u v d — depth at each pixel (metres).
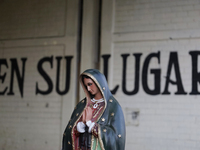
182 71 6.83
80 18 8.02
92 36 7.68
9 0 8.57
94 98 3.77
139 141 6.92
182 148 6.62
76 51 7.85
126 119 7.07
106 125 3.54
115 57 7.38
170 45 7.00
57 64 7.93
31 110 8.02
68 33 7.93
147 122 6.93
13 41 8.38
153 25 7.19
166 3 7.16
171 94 6.84
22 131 8.03
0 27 8.54
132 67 7.21
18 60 8.29
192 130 6.61
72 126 3.62
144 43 7.20
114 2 7.55
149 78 7.04
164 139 6.76
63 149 3.70
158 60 7.03
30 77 8.13
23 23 8.38
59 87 7.84
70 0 8.02
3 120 8.23
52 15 8.14
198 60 6.77
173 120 6.75
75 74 7.77
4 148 8.13
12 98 8.23
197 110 6.63
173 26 7.04
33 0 8.37
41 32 8.19
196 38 6.85
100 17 7.93
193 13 6.95
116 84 7.27
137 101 7.06
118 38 7.40
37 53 8.15
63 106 7.73
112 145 3.43
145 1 7.32
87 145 3.45
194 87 6.70
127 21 7.40
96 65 7.77
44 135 7.82
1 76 8.37
